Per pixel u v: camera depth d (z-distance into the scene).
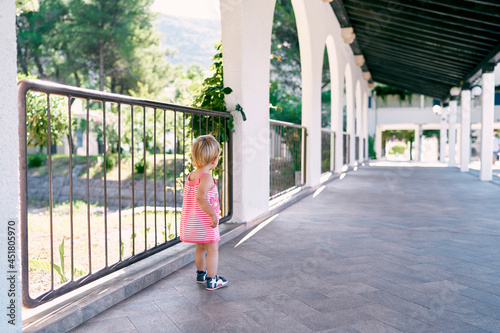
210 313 2.01
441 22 7.26
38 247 4.72
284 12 20.80
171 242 2.95
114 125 15.34
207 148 2.29
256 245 3.40
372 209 5.30
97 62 22.58
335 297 2.22
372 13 8.40
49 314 1.81
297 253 3.15
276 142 5.88
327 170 10.45
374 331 1.81
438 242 3.50
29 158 17.34
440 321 1.91
